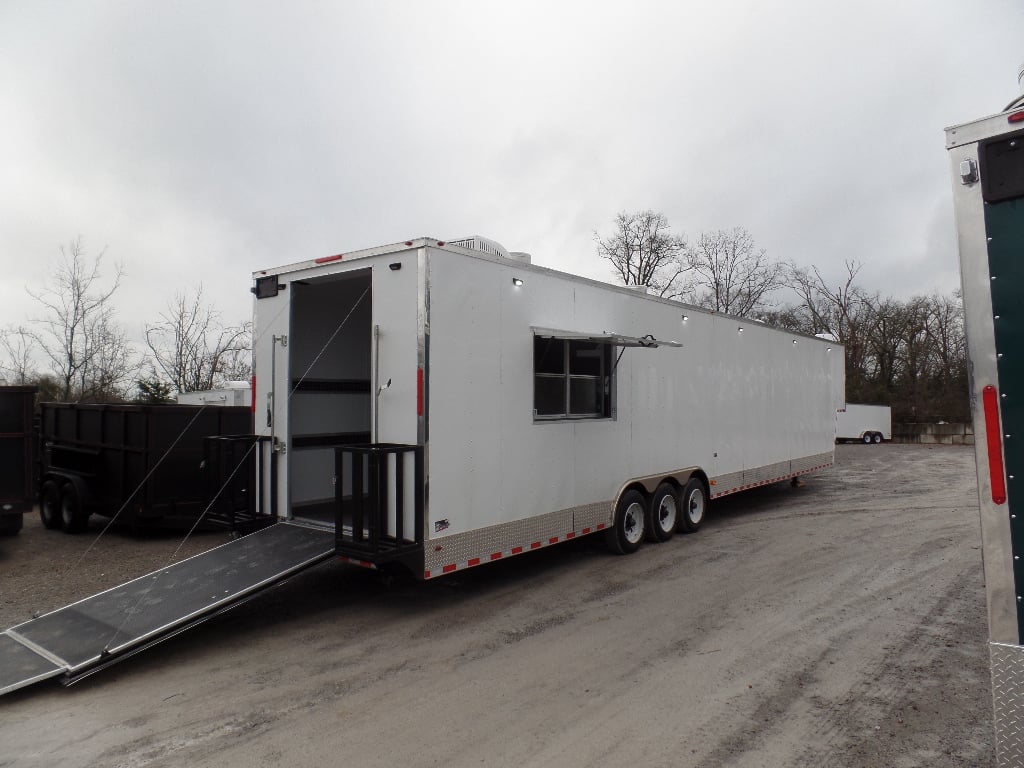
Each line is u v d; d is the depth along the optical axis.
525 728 3.61
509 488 5.93
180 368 26.25
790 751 3.35
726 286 39.88
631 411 7.57
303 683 4.23
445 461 5.30
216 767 3.24
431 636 5.07
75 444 9.41
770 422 10.56
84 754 3.37
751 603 5.80
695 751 3.36
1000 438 2.44
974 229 2.51
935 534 8.72
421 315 5.17
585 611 5.62
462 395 5.48
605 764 3.24
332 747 3.43
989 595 2.46
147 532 9.16
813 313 40.16
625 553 7.56
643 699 3.96
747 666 4.44
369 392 7.74
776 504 11.42
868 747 3.39
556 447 6.49
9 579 6.83
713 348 9.13
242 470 6.71
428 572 5.14
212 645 4.92
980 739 3.46
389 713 3.80
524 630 5.18
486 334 5.73
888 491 13.02
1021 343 2.40
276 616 5.57
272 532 6.06
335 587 6.40
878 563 7.18
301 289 6.82
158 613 4.64
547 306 6.44
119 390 21.47
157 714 3.82
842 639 4.92
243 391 15.67
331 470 7.24
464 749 3.40
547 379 6.50
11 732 3.62
